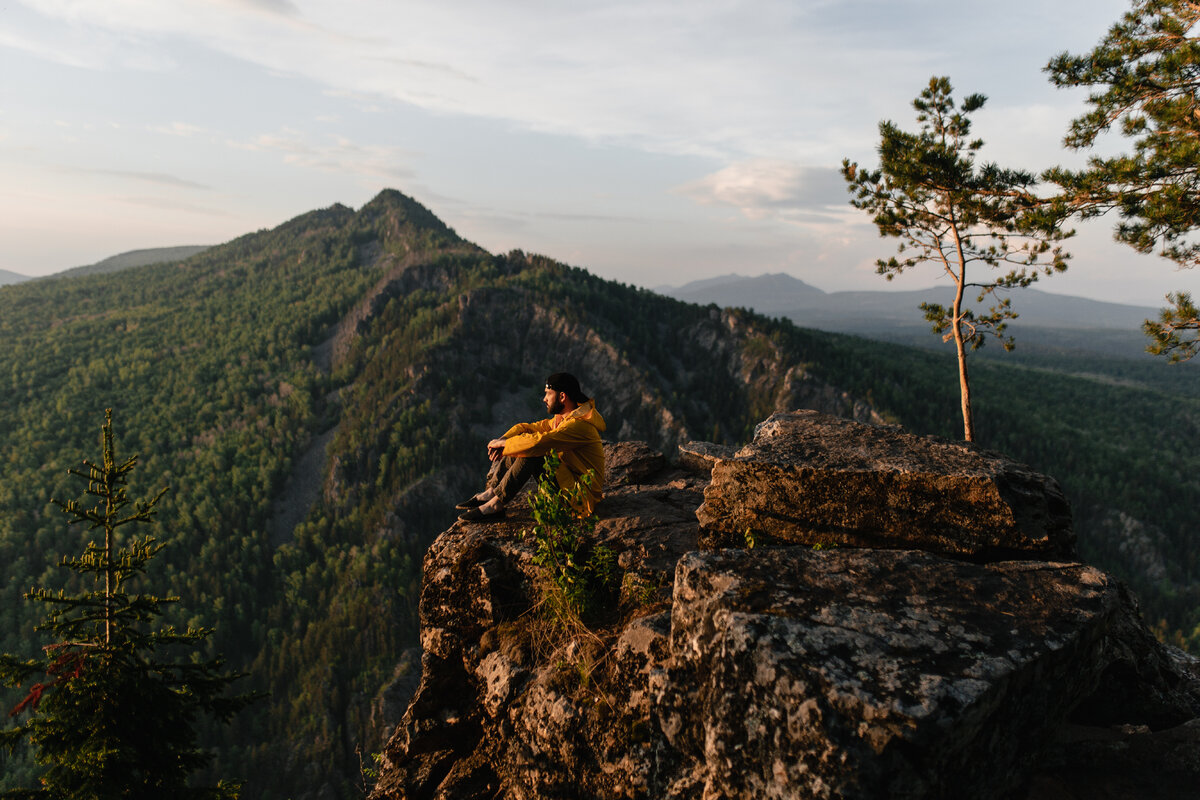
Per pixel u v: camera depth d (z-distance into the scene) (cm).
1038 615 278
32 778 8600
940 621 268
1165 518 17125
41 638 13338
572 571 416
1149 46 1095
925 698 219
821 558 325
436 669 480
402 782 437
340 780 10938
